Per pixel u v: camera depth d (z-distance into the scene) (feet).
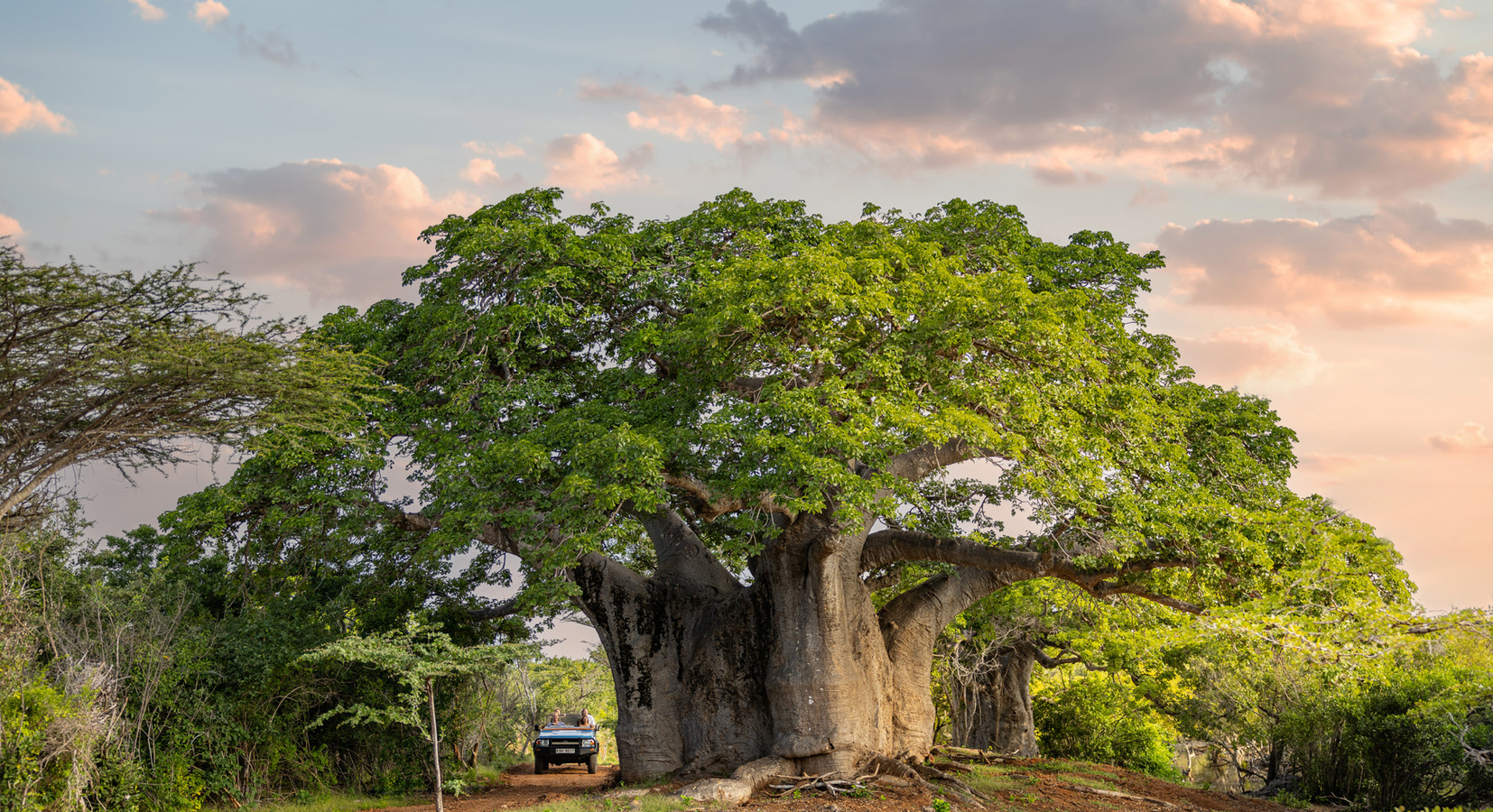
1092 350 60.95
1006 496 68.85
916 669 69.15
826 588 63.00
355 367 58.29
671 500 72.84
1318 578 60.90
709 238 71.77
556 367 70.95
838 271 53.67
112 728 51.39
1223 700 100.89
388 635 54.80
